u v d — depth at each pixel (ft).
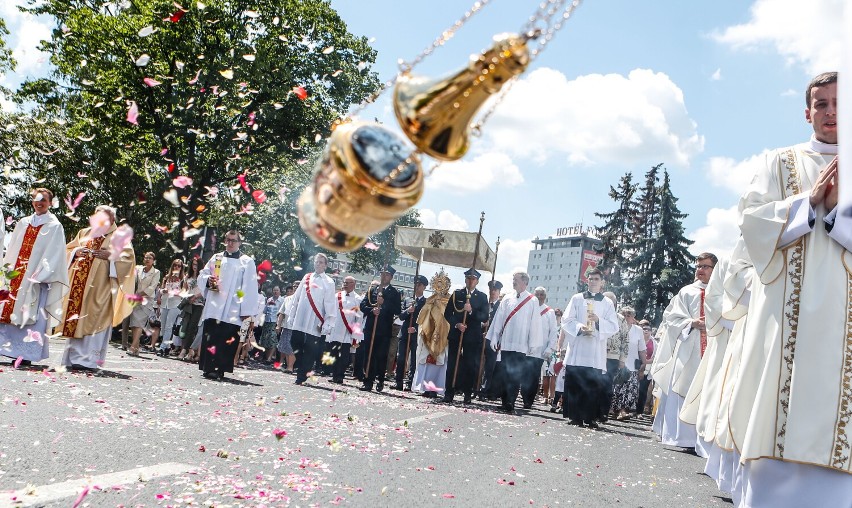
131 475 12.14
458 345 45.29
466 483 15.28
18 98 95.71
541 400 69.41
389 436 21.47
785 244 12.71
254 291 35.91
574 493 15.81
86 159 95.55
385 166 3.85
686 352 30.63
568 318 38.22
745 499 12.63
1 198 81.25
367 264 154.30
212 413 21.65
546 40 3.66
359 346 50.42
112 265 31.63
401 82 4.00
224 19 88.02
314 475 13.97
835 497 11.78
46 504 9.80
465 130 3.87
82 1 92.32
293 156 91.86
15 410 17.47
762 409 12.39
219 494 11.51
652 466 23.06
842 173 5.29
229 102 80.69
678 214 195.21
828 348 12.09
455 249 63.62
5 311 28.84
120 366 35.40
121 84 90.94
